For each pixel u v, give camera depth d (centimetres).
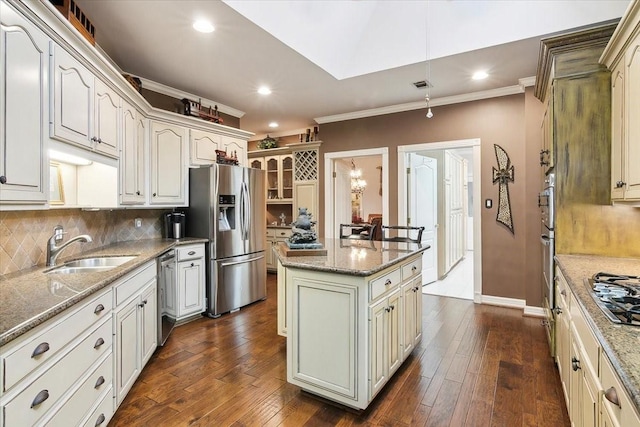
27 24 152
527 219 383
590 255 244
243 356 282
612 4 253
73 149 198
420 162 510
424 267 520
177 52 307
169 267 326
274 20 275
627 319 119
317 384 213
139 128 321
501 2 286
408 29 330
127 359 213
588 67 239
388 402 217
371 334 199
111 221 329
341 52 355
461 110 434
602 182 239
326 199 548
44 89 166
